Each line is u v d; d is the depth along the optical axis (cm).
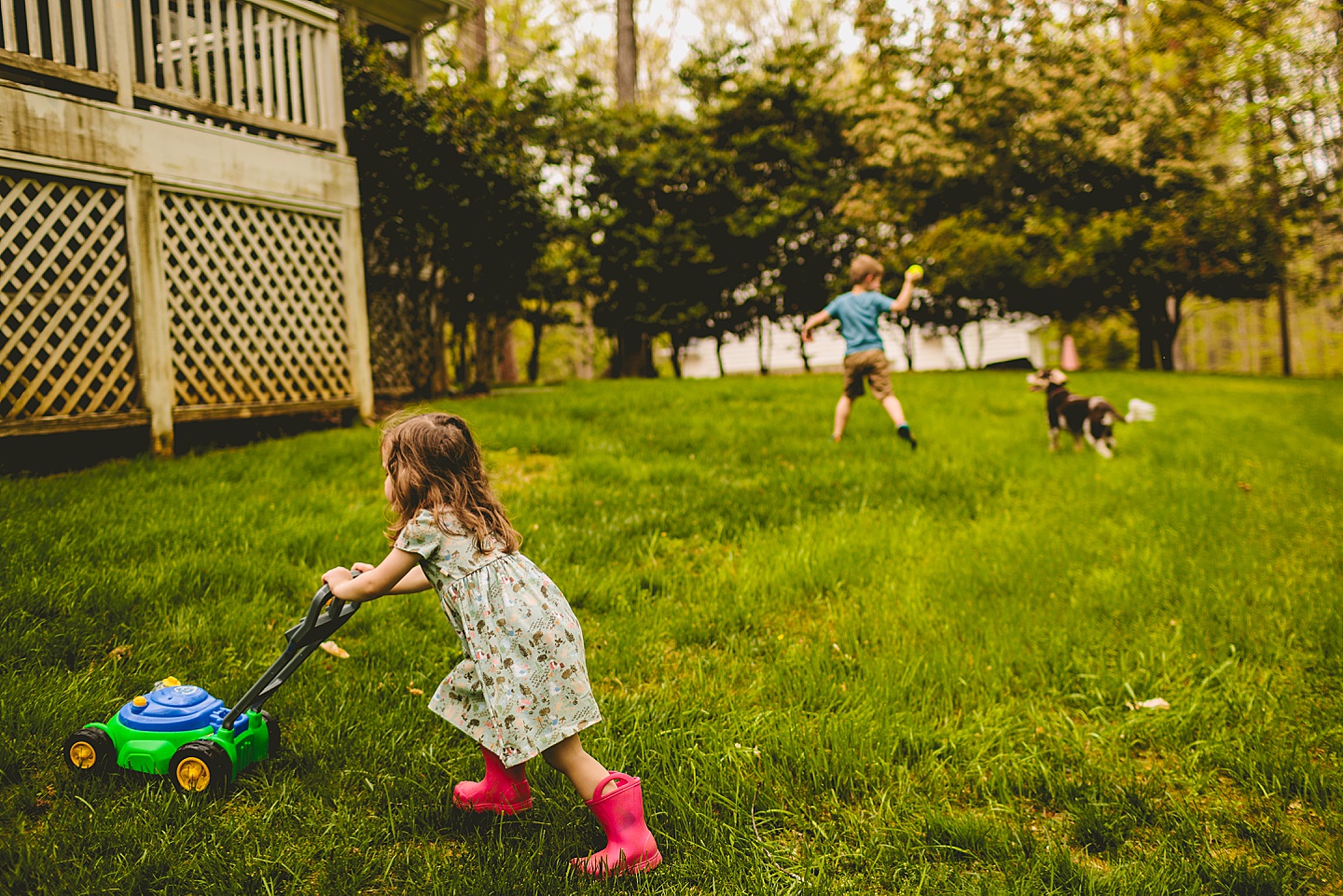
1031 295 2080
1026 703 317
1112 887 214
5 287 664
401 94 991
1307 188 1833
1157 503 589
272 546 448
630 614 401
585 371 3497
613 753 277
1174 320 2269
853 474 659
